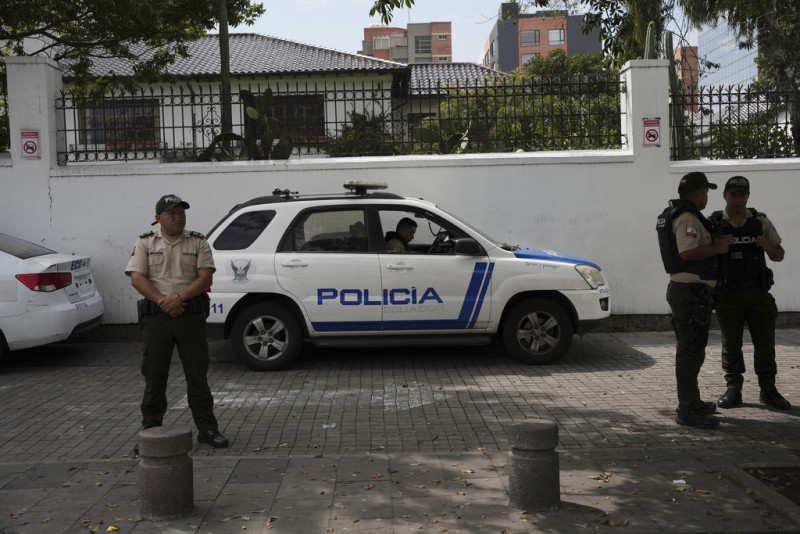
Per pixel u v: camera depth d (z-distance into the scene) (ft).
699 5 48.83
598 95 38.68
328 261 29.96
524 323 30.53
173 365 31.73
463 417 23.40
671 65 44.68
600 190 37.42
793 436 20.81
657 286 37.63
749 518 15.17
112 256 37.24
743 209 23.61
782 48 50.83
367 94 58.85
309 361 32.14
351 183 31.04
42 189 37.01
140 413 24.70
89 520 15.67
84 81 49.96
